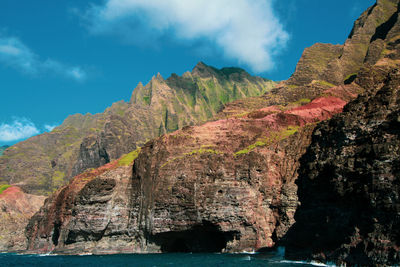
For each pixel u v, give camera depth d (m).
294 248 67.50
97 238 93.81
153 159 97.00
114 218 94.69
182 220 84.44
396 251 45.88
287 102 133.25
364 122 59.06
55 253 95.75
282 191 83.00
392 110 56.09
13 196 156.88
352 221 54.44
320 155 68.50
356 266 50.41
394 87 58.66
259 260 67.88
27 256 96.50
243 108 142.25
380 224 49.25
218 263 65.81
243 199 82.19
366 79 121.44
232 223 81.19
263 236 81.00
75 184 105.62
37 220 123.94
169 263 69.12
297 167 84.88
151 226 88.25
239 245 80.81
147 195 93.06
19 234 141.00
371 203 50.78
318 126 73.88
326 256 57.72
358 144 58.84
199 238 89.06
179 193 86.38
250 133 102.31
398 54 124.62
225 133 103.50
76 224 92.88
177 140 100.00
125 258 80.06
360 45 149.12
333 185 59.44
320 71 149.25
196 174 87.38
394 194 48.56
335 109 109.75
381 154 52.19
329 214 60.59
